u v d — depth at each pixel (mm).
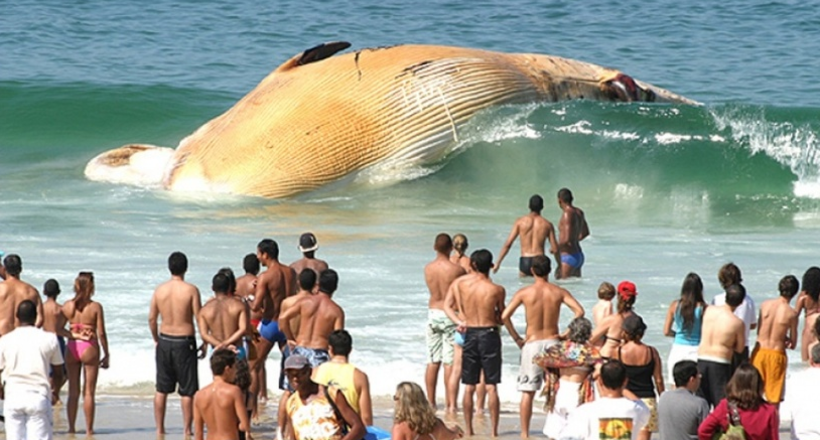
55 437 47000
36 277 72375
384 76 102062
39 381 41750
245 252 80625
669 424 36406
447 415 51344
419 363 57625
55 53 170250
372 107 100750
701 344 45031
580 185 102500
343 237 85812
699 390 44844
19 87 145000
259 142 100375
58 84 146750
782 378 46656
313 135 99688
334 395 34906
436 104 101750
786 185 102250
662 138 105000
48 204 96250
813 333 47500
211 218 91562
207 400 36906
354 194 100312
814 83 154625
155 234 85750
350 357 58125
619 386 36812
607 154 103938
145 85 148875
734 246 84125
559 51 172125
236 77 158250
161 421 47375
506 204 100000
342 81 102125
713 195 100750
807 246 84250
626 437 36625
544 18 192750
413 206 98438
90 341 47844
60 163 118250
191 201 97375
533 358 45406
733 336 44250
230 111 105562
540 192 102250
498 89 104438
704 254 81125
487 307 47750
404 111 100812
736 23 189000
